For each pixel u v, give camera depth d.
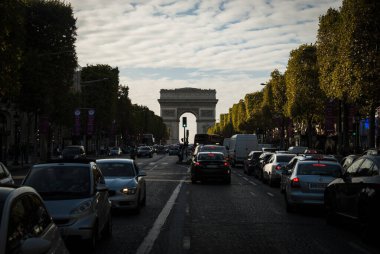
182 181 34.81
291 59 58.84
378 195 12.05
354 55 31.02
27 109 51.78
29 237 5.87
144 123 166.62
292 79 58.59
